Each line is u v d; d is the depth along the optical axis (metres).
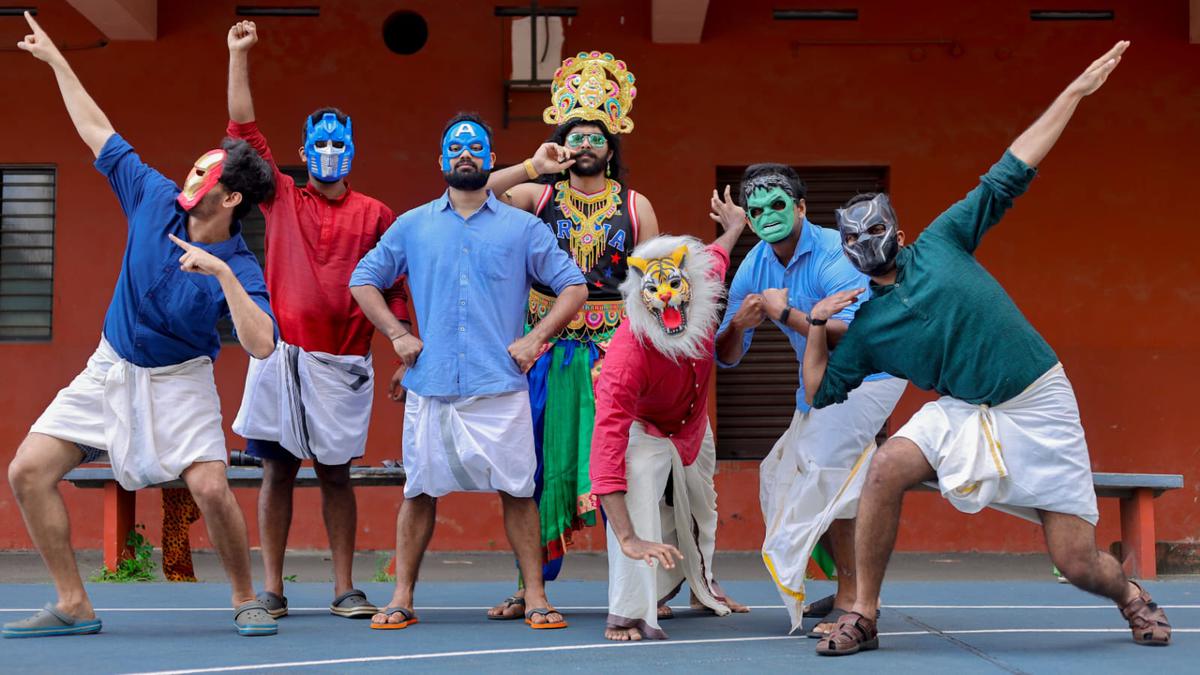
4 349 11.48
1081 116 11.75
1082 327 11.67
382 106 11.63
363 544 11.35
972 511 4.32
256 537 11.27
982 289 4.28
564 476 5.29
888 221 4.32
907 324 4.32
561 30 11.63
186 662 4.02
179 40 11.64
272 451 5.40
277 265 5.28
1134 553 8.55
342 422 5.31
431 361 4.89
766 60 11.67
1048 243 11.71
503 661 4.07
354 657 4.14
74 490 11.34
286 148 11.59
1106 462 11.58
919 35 11.69
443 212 4.98
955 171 11.63
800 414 4.94
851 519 4.87
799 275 4.99
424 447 4.91
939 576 9.84
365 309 5.00
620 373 4.46
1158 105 11.73
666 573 5.25
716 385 11.49
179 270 4.53
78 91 4.82
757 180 4.86
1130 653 4.29
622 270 5.36
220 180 4.54
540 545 5.07
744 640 4.62
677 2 10.80
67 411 4.57
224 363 11.41
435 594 6.41
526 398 4.95
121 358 4.55
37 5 11.65
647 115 11.62
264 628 4.67
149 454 4.54
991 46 11.70
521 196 5.43
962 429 4.29
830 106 11.66
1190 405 11.62
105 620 5.16
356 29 11.67
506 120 11.55
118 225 11.58
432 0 11.67
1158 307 11.69
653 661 4.09
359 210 5.41
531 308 5.41
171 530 8.52
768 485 5.09
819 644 4.26
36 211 11.71
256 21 11.67
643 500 4.64
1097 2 11.73
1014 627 5.01
